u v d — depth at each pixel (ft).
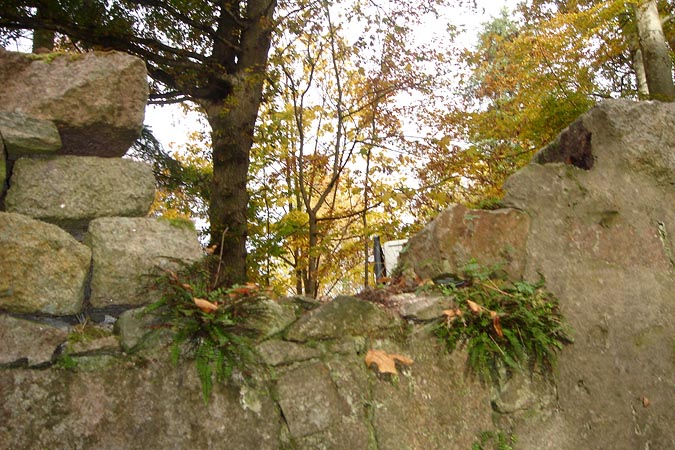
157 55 37.37
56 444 7.30
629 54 50.34
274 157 50.26
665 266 11.45
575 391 10.22
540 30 37.22
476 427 9.48
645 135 11.84
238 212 36.76
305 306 9.59
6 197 8.30
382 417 8.94
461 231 10.68
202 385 8.02
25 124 8.39
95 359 7.84
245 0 42.09
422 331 9.73
